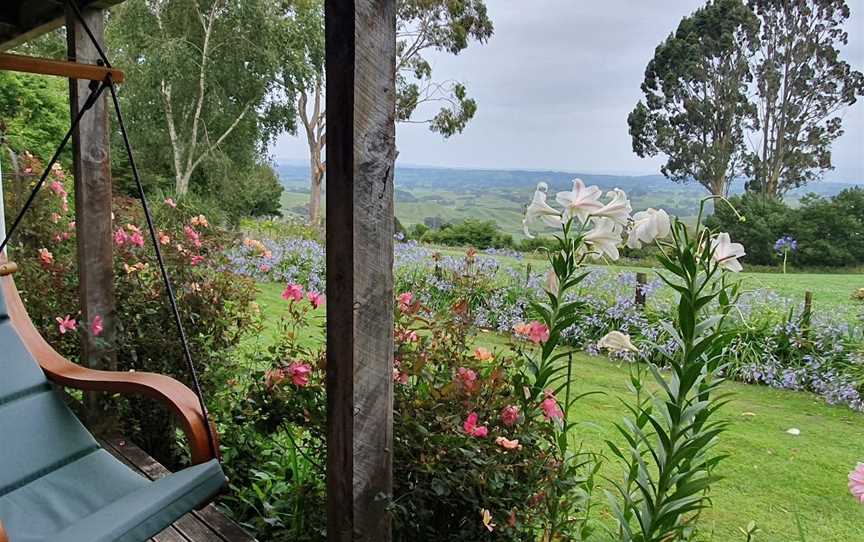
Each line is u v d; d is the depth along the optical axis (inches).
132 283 115.8
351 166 52.5
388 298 57.2
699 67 778.2
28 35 120.0
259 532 82.4
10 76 354.3
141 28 560.4
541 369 79.3
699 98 791.1
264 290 295.6
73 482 73.3
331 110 53.0
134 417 110.7
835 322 207.0
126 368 114.8
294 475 85.5
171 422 108.0
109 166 108.3
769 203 426.0
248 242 155.2
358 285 54.6
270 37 578.9
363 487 58.4
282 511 83.6
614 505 72.6
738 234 423.5
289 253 357.4
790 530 105.7
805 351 198.8
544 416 80.7
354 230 53.4
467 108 763.4
